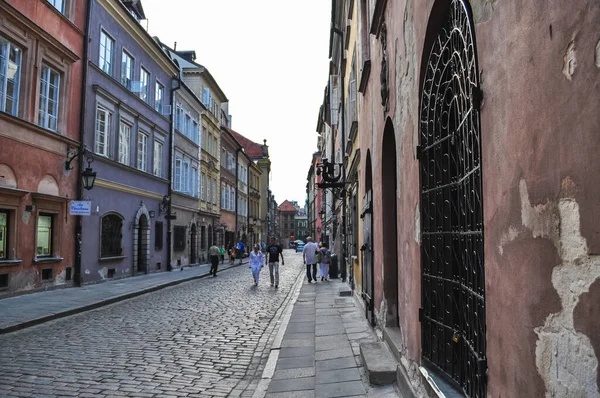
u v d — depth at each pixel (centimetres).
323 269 2062
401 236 537
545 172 184
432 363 401
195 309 1211
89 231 1802
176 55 3594
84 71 1739
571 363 165
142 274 2352
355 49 1234
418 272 442
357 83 1173
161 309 1213
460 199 338
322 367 635
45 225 1548
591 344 153
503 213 229
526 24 200
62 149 1608
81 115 1723
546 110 182
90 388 545
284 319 1040
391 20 593
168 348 760
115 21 2022
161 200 2634
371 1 830
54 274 1564
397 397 481
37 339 824
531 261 197
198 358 700
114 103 2012
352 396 505
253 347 782
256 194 6438
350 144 1465
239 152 5134
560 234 173
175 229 2894
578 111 159
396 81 560
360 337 800
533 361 196
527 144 200
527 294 202
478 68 266
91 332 894
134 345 779
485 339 266
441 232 382
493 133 242
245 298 1454
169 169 2745
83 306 1180
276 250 1820
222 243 4225
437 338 392
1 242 1325
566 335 169
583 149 156
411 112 474
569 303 167
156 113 2531
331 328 903
